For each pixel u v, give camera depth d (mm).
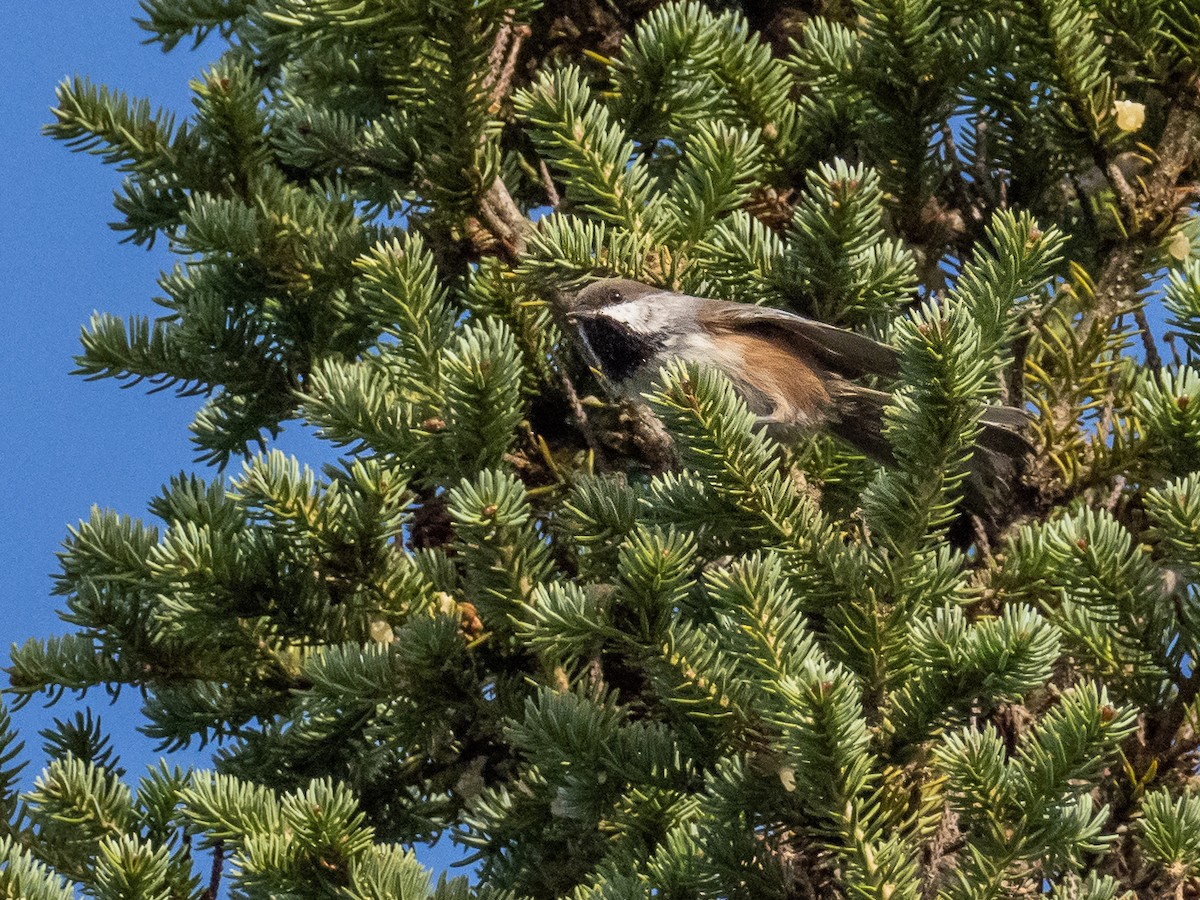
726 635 3248
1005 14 4457
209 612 4160
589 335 4895
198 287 5238
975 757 3035
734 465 3490
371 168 4848
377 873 3359
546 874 4121
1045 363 4672
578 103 4527
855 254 4383
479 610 3916
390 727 4238
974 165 4895
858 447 5105
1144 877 3664
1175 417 3656
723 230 4512
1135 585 3502
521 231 4801
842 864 3135
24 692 4375
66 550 4234
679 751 3396
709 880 3289
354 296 5043
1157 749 3656
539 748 3414
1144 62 4449
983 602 4082
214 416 5371
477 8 4191
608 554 4031
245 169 5043
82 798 3713
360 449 4316
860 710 2998
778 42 5652
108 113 4863
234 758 4461
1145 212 4461
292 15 4367
